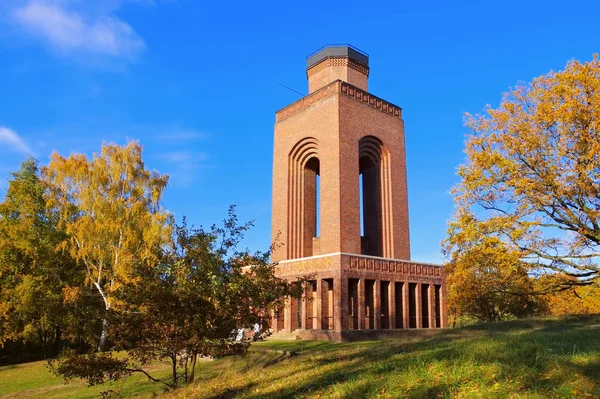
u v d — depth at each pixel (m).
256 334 15.03
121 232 34.50
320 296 29.27
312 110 36.56
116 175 36.38
